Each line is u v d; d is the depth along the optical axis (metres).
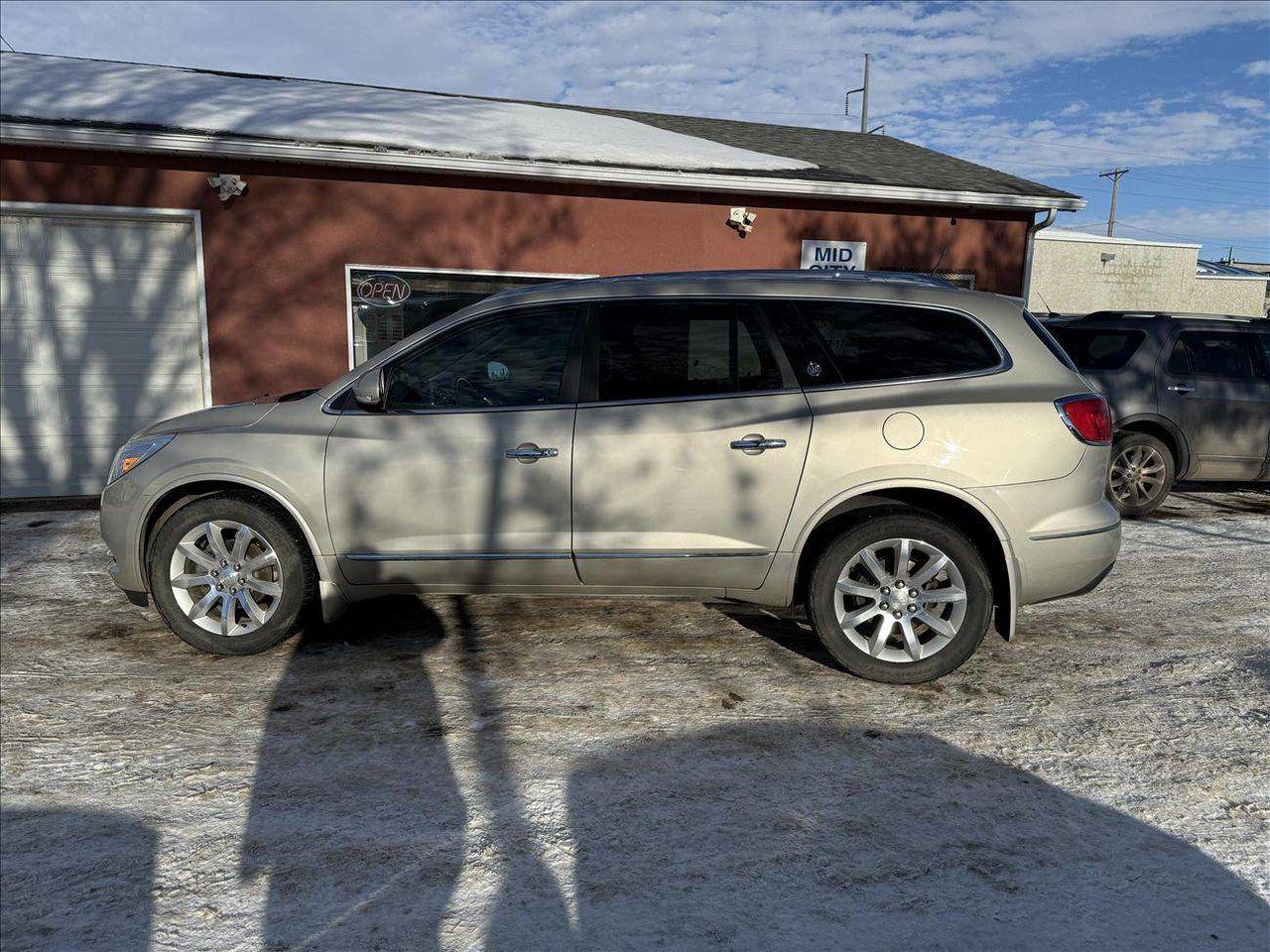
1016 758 3.47
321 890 2.65
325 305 9.21
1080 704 3.97
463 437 4.21
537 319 4.32
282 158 8.59
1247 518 7.93
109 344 8.72
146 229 8.68
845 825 2.99
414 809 3.09
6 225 8.28
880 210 11.24
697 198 10.45
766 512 4.10
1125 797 3.18
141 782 3.27
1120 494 7.91
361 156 8.77
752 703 3.96
